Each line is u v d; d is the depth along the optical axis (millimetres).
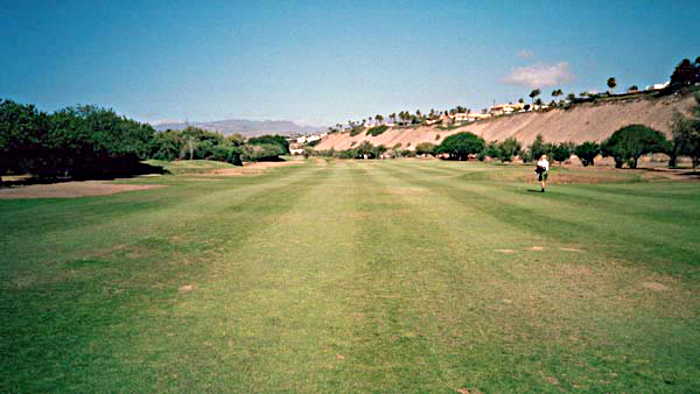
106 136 42562
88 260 8633
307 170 54344
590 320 5461
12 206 17750
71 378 4109
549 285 6898
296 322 5465
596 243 9922
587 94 142750
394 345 4805
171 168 53750
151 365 4359
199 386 3965
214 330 5219
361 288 6836
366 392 3859
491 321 5457
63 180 37500
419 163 76938
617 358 4469
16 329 5234
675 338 4930
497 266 8070
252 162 99375
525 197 19984
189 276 7523
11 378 4098
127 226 12672
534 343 4824
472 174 35312
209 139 100000
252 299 6336
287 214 15180
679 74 103750
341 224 13008
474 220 13523
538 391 3863
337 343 4859
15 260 8602
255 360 4465
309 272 7766
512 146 85500
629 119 102562
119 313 5766
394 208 16609
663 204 16859
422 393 3844
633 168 50844
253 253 9258
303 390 3895
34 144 33875
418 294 6523
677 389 3883
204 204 18250
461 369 4262
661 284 6867
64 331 5180
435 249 9547
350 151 151125
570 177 31281
